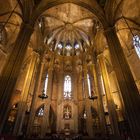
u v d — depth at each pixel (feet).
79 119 81.05
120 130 59.06
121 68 45.19
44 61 89.35
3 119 34.88
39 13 60.54
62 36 102.68
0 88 37.88
